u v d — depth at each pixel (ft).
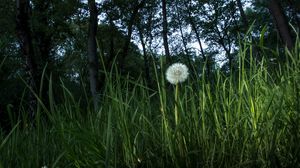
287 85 8.02
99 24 96.02
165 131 7.47
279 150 7.40
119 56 96.99
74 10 81.71
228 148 7.29
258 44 7.97
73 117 8.52
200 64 8.18
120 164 7.35
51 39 95.20
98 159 7.39
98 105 8.63
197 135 7.41
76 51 94.38
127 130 7.46
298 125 7.43
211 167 6.95
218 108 7.71
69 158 7.52
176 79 7.25
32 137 9.83
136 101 8.13
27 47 44.11
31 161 8.75
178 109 7.47
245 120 7.52
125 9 94.68
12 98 73.41
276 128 6.98
